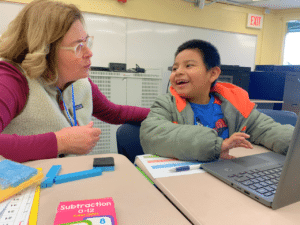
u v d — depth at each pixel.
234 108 0.85
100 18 2.72
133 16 2.87
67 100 0.85
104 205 0.35
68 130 0.59
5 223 0.30
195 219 0.34
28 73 0.66
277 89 2.70
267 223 0.33
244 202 0.39
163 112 0.82
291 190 0.36
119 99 2.13
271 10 3.71
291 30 3.71
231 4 3.45
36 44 0.63
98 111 1.04
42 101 0.71
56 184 0.43
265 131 0.77
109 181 0.45
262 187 0.43
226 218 0.34
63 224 0.30
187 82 0.81
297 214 0.36
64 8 0.66
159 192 0.41
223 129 0.85
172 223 0.32
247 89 2.67
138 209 0.35
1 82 0.59
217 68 0.86
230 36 3.54
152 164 0.57
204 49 0.81
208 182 0.47
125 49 2.91
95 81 2.01
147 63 3.05
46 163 0.52
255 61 3.79
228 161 0.57
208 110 0.87
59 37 0.64
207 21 3.33
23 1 2.34
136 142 0.91
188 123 0.81
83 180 0.45
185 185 0.45
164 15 3.05
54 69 0.69
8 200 0.36
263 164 0.55
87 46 0.71
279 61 3.84
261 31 3.74
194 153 0.58
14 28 0.67
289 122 1.04
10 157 0.50
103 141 2.01
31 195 0.38
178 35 3.19
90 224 0.30
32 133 0.73
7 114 0.58
